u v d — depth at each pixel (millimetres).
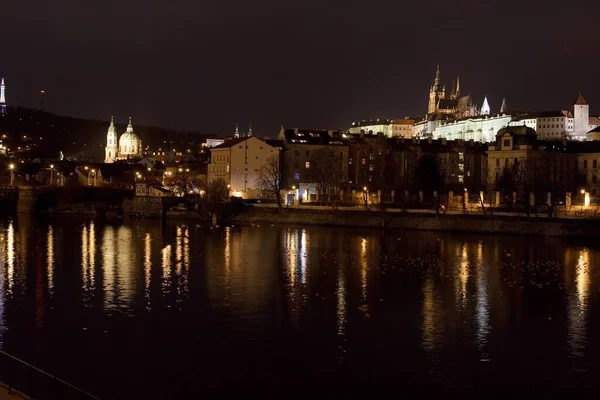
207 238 175375
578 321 84250
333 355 71000
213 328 80250
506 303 93812
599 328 81062
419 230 196250
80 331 78750
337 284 107000
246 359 69688
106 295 97562
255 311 88438
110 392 61031
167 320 83688
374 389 62406
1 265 123875
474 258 135250
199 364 68125
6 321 82938
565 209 199500
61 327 80375
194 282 107875
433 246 155750
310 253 143375
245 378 64688
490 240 167875
